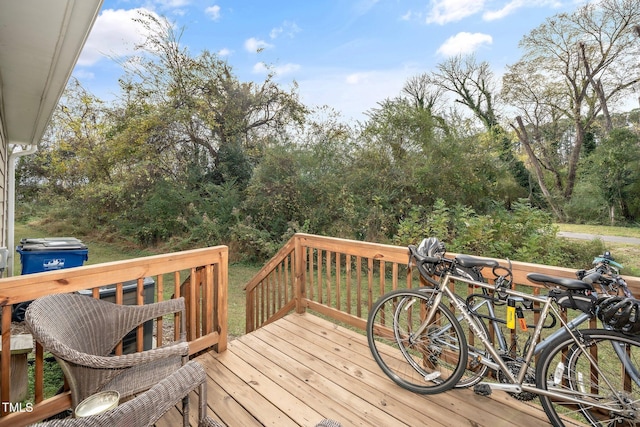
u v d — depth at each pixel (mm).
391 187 7434
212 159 10336
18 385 2311
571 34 14109
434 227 6047
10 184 5625
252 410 1887
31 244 4090
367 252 2652
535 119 16844
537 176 16219
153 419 997
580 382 1578
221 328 2551
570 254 6492
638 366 1488
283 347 2645
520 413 1860
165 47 9977
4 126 4520
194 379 1190
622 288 1459
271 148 8086
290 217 7738
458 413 1862
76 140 11555
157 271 2127
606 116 15320
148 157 9258
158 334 2168
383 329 2557
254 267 7195
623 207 13438
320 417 1831
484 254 5703
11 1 1738
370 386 2125
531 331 1734
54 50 2338
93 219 10656
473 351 1917
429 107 8430
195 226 8195
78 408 1162
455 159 7574
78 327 1544
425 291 2061
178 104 10008
